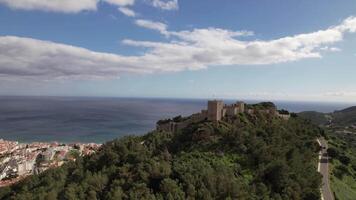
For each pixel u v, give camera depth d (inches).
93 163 4207.7
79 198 2832.2
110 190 2819.9
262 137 4010.8
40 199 3061.0
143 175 2923.2
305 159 3713.1
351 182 3715.6
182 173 2844.5
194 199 2426.2
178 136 4569.4
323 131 5743.1
